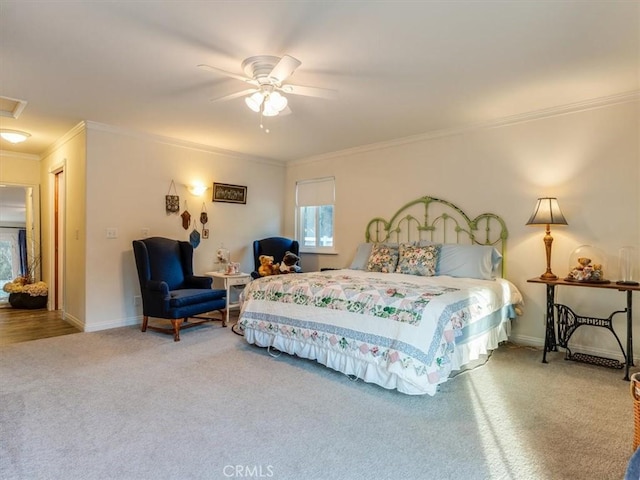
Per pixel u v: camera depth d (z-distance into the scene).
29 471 1.67
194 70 2.72
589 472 1.69
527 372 2.91
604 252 3.24
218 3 1.93
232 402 2.36
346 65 2.63
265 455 1.81
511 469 1.71
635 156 3.11
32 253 5.55
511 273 3.78
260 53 2.45
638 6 1.95
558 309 3.38
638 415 1.57
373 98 3.25
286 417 2.18
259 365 3.03
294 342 3.13
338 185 5.32
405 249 4.15
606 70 2.71
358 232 5.08
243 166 5.51
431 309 2.45
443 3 1.93
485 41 2.31
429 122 3.94
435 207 4.32
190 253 4.52
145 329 4.04
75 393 2.48
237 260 5.46
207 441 1.92
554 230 3.51
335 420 2.15
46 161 5.31
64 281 4.57
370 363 2.59
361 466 1.73
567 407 2.32
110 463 1.73
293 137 4.56
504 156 3.81
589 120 3.31
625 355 2.98
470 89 3.05
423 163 4.43
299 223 5.95
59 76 2.82
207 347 3.50
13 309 5.21
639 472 1.24
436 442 1.93
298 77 2.83
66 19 2.07
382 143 4.77
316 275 3.73
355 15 2.04
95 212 4.05
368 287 2.89
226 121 3.94
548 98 3.25
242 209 5.52
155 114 3.71
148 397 2.42
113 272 4.21
